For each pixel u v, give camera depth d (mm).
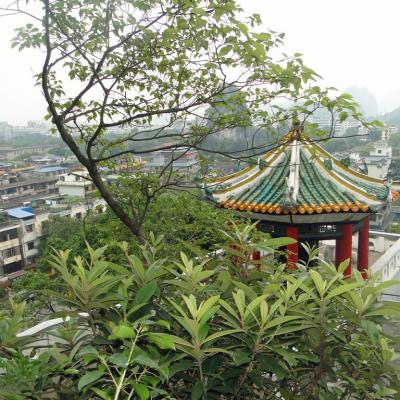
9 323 3850
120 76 6641
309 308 3812
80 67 7414
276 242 4605
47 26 5898
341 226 10039
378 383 3838
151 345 3488
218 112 7352
